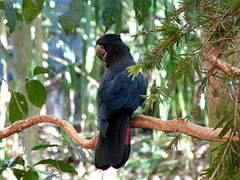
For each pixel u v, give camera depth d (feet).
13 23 18.34
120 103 18.43
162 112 26.89
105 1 19.40
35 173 18.66
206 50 11.27
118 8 19.52
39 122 17.28
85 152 20.94
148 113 18.61
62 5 28.12
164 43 11.84
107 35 22.35
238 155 10.34
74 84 31.14
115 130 17.66
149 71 12.11
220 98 11.77
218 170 10.33
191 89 28.32
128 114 18.28
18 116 20.18
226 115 10.55
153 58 11.90
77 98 41.55
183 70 11.32
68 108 41.16
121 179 30.60
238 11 10.84
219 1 11.49
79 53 38.11
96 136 17.61
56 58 36.47
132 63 21.18
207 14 11.55
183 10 12.10
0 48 28.40
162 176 39.42
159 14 28.55
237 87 11.03
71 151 38.40
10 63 28.22
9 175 22.33
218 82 12.39
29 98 20.17
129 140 17.70
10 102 20.06
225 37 11.12
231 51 11.14
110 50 22.00
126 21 35.81
